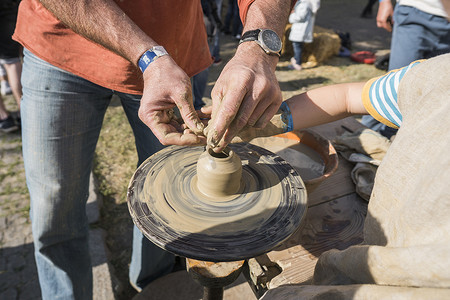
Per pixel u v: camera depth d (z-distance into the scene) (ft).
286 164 4.21
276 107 3.65
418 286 2.21
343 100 3.98
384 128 9.28
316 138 5.65
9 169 10.64
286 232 3.34
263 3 4.33
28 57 4.73
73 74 4.62
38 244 5.17
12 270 7.82
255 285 4.01
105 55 4.57
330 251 3.02
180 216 3.45
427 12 8.36
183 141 3.53
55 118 4.70
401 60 9.34
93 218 8.91
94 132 5.23
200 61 5.88
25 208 9.35
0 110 11.94
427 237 2.35
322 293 2.44
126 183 10.25
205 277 3.76
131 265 7.09
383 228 2.88
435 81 2.65
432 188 2.30
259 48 3.80
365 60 19.45
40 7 4.39
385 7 10.21
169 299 6.89
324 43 18.90
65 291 5.56
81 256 5.62
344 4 31.32
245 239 3.25
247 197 3.70
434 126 2.50
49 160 4.83
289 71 18.40
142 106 3.61
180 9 4.86
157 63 3.65
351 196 5.32
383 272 2.35
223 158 3.59
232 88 3.30
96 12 3.77
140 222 3.35
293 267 4.16
